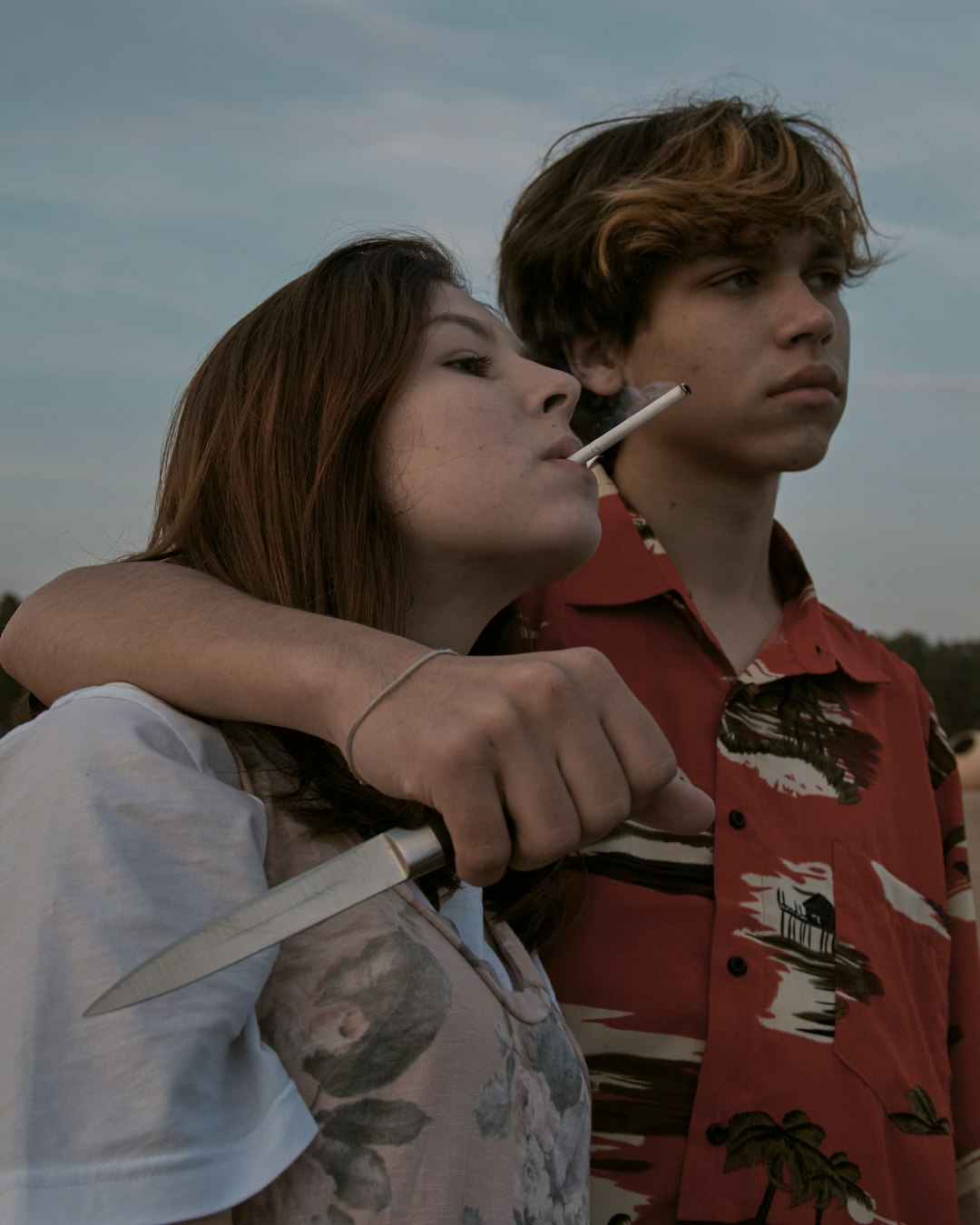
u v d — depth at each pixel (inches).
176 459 48.4
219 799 34.4
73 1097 28.8
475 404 43.0
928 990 64.1
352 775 38.6
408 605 43.8
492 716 29.7
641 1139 55.0
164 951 26.7
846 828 62.9
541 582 45.1
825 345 67.1
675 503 68.1
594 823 30.3
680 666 64.1
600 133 74.9
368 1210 32.9
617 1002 56.4
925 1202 58.9
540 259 73.0
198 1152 29.6
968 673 632.4
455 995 36.2
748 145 66.6
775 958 58.3
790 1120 55.9
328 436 42.9
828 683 66.8
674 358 66.5
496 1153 36.2
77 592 41.4
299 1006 35.2
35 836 31.6
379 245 48.3
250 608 37.9
